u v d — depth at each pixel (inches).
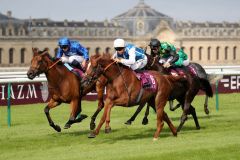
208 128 1112.8
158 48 1069.1
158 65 1066.1
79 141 973.8
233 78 1882.4
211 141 946.1
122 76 939.3
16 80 1232.2
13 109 1462.8
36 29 6471.5
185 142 941.8
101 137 1012.5
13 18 6565.0
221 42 7583.7
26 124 1205.7
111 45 7076.8
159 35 7317.9
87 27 6894.7
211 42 7519.7
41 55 994.7
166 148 888.3
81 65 1042.1
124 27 7219.5
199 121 1222.3
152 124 1174.3
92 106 1542.8
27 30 6417.3
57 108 1515.7
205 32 7480.3
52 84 1007.6
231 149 877.2
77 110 1029.2
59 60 1010.1
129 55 959.6
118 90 936.9
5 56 6230.3
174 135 1003.3
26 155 860.6
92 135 932.0
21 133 1069.8
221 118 1272.1
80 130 1106.1
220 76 1486.2
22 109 1461.6
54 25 6633.9
